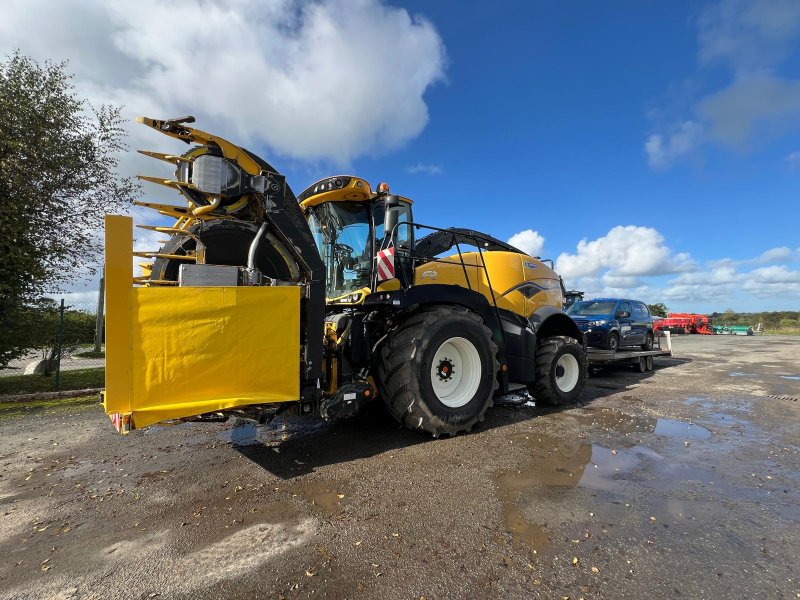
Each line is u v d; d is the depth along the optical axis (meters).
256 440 4.51
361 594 2.06
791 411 5.97
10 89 7.38
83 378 8.76
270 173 3.75
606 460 3.88
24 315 7.50
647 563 2.30
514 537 2.55
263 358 3.46
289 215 3.83
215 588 2.12
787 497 3.13
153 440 4.55
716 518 2.80
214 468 3.74
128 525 2.77
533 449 4.18
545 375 6.11
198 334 3.20
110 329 2.91
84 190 8.52
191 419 3.55
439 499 3.07
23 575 2.25
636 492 3.20
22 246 7.33
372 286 4.86
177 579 2.20
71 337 9.38
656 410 6.00
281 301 3.55
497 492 3.18
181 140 3.55
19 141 7.32
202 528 2.71
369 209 5.20
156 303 3.06
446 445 4.29
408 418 4.40
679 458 3.96
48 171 7.89
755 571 2.24
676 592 2.06
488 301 5.57
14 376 9.07
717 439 4.57
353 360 4.33
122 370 2.94
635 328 11.88
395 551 2.42
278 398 3.53
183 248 3.96
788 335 34.09
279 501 3.07
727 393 7.42
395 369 4.39
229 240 3.89
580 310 11.66
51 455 4.14
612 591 2.07
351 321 4.36
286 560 2.35
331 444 4.34
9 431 4.98
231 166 3.60
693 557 2.36
